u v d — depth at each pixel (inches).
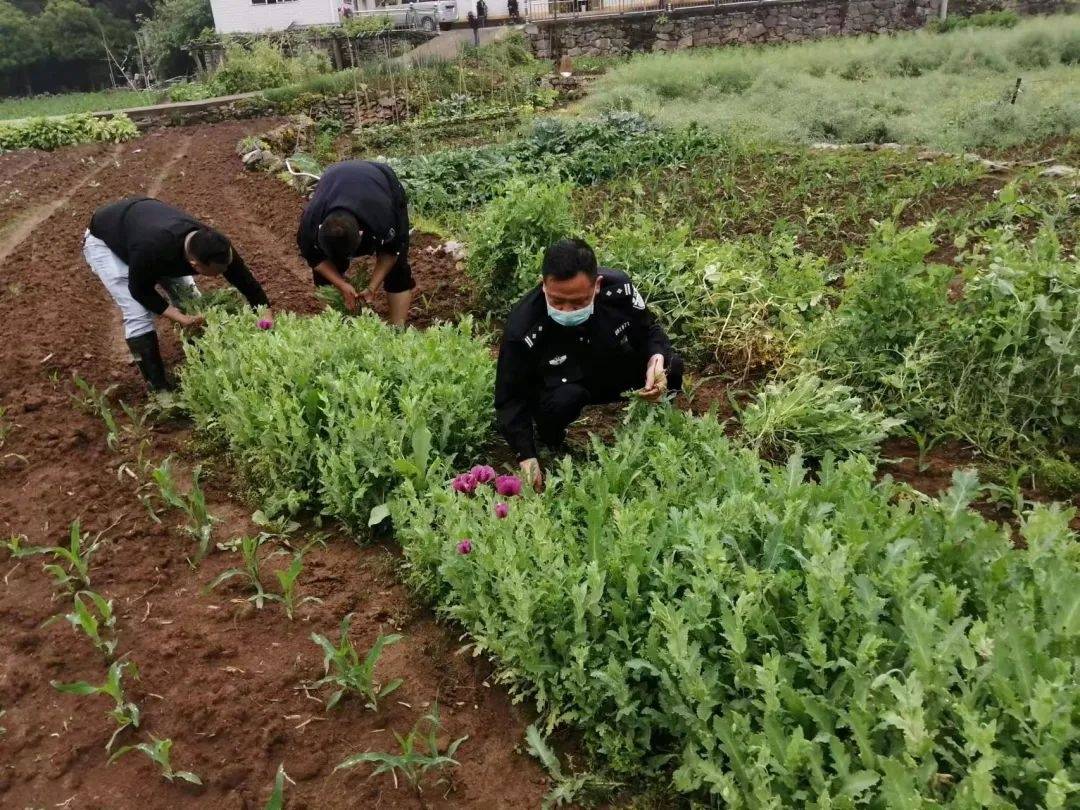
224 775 97.8
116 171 499.8
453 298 251.3
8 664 116.5
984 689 81.2
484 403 159.6
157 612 124.8
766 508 105.4
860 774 74.8
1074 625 84.4
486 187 402.3
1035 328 161.3
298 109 754.8
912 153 389.1
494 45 940.6
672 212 326.0
